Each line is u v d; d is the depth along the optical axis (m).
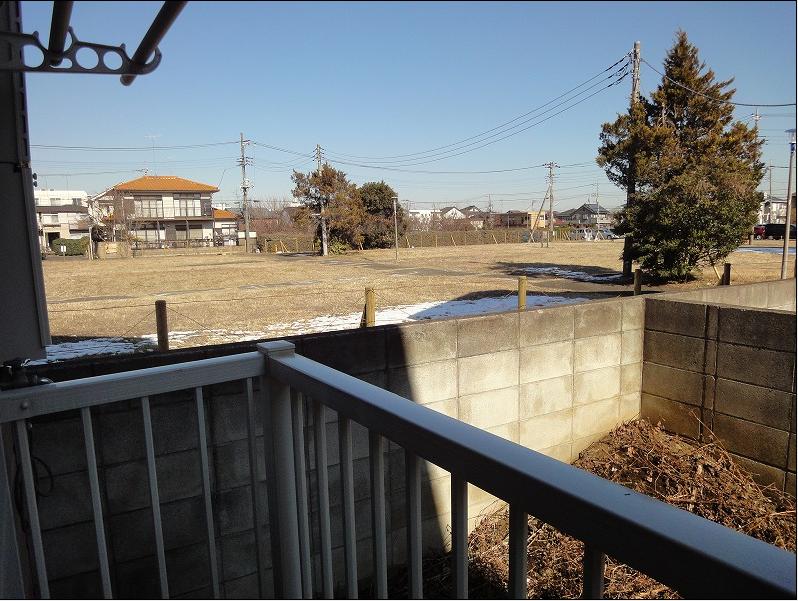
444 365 3.57
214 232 47.78
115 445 2.47
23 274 1.54
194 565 2.67
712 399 4.18
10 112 1.48
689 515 0.56
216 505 2.70
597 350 4.36
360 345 3.19
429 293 12.15
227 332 8.11
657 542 0.54
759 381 3.89
